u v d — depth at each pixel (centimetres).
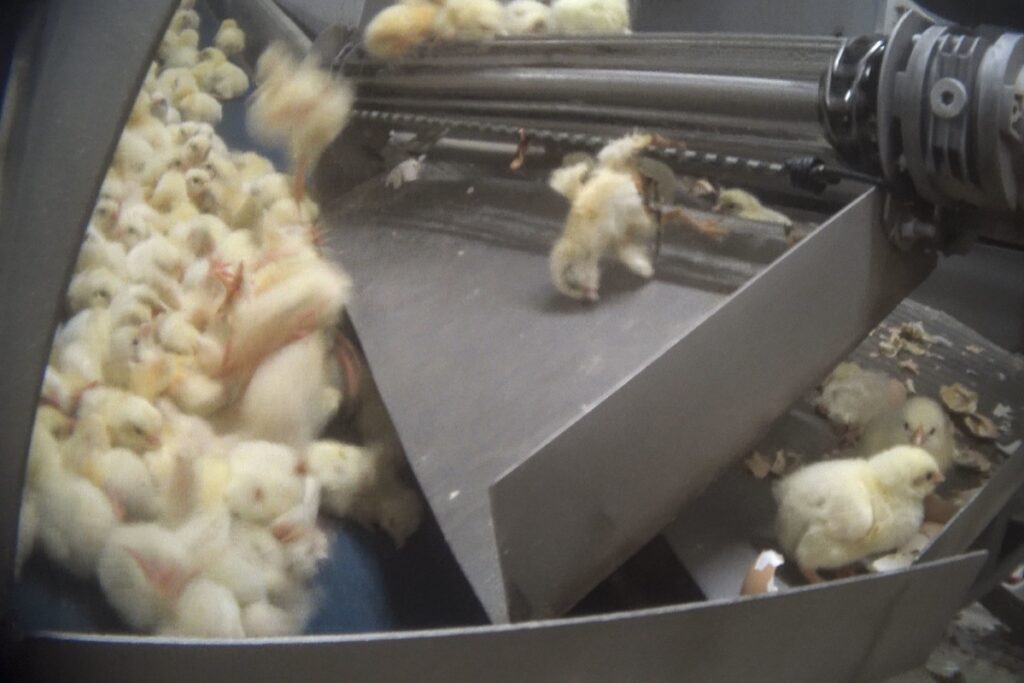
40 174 83
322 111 131
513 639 80
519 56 128
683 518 102
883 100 95
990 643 114
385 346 110
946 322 142
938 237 103
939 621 102
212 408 108
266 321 109
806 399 117
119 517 96
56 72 83
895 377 127
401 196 143
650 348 101
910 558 101
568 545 88
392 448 110
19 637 84
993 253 140
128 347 107
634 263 110
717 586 97
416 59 139
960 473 114
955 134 93
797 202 121
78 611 93
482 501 94
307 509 102
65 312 112
